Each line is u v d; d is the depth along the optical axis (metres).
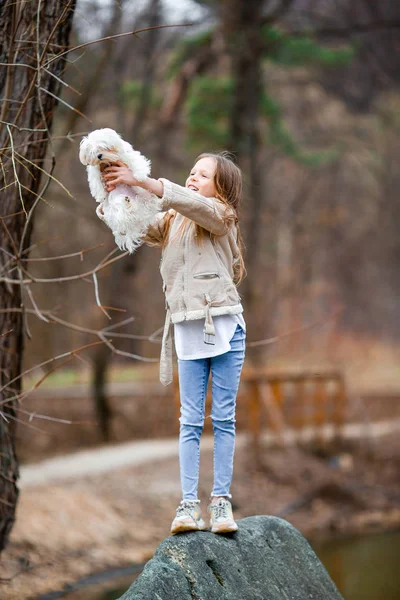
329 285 42.44
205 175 4.26
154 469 14.42
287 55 19.22
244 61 18.36
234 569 4.30
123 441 18.56
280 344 34.56
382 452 16.22
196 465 4.25
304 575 4.70
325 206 36.25
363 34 25.22
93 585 9.11
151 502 12.53
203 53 19.64
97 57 17.78
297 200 34.97
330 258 42.50
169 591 3.99
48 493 11.74
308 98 31.67
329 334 38.69
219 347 4.20
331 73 28.62
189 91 19.75
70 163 21.95
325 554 11.11
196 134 19.16
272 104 20.05
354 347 37.78
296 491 14.05
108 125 23.36
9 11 5.31
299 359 31.88
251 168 18.88
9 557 9.13
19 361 6.38
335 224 36.41
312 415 16.94
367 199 40.84
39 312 5.61
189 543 4.23
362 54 26.91
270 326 33.53
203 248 4.22
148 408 19.80
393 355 36.28
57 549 9.84
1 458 6.36
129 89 20.05
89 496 12.02
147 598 3.91
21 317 6.28
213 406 4.31
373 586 9.48
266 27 18.50
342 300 43.22
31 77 5.45
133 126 20.25
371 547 11.54
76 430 18.09
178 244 4.26
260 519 4.80
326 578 4.82
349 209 40.50
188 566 4.13
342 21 24.17
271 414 15.64
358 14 24.61
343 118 32.88
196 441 4.25
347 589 9.36
